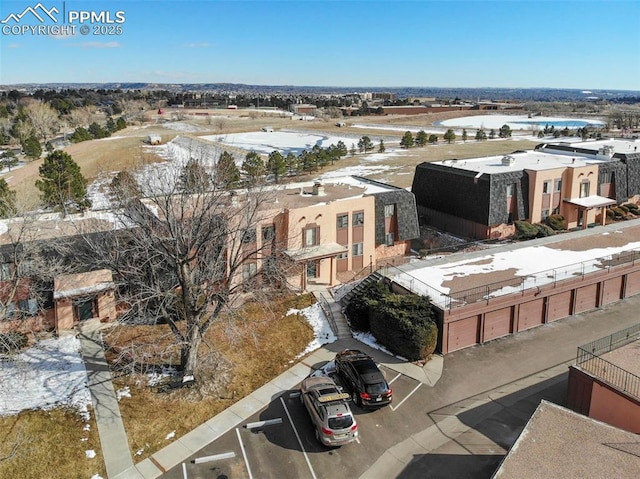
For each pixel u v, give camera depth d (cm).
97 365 2652
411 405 2380
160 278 2831
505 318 2983
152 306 2955
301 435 2198
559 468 1616
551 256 3650
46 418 2270
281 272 2934
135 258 2494
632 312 3281
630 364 2198
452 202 4947
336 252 3519
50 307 2927
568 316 3244
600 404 2083
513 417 2275
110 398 2419
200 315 2472
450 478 1938
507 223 4734
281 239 3472
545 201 4881
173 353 2770
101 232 2814
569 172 4959
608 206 5256
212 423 2284
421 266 3497
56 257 2916
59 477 1992
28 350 2758
